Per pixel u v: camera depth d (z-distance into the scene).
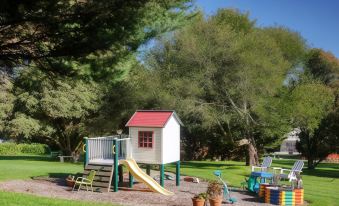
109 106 33.78
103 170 18.34
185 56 30.77
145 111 19.72
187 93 30.33
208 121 30.52
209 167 31.41
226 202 15.94
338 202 17.19
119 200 15.91
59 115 30.88
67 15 9.55
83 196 16.50
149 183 17.69
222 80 30.75
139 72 33.53
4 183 18.55
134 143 19.19
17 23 9.62
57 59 11.02
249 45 30.61
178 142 20.25
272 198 16.11
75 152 37.03
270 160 19.95
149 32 14.53
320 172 35.28
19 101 30.36
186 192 18.23
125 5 9.59
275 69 29.77
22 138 35.16
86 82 11.91
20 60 11.26
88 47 10.00
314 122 31.02
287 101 30.31
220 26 31.81
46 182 19.81
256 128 33.72
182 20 17.12
